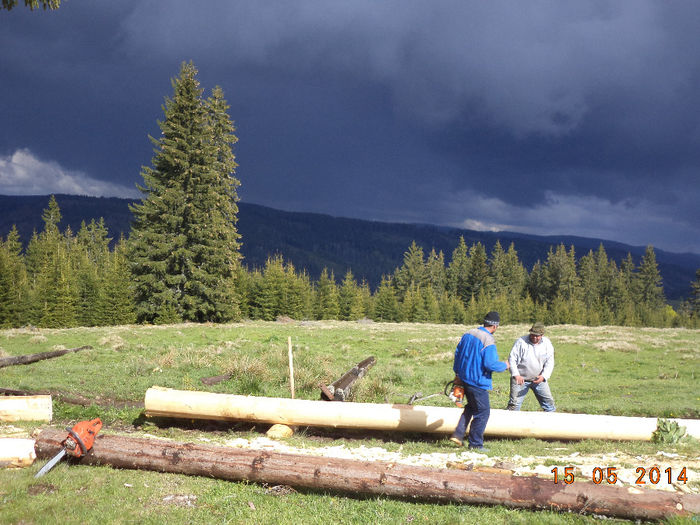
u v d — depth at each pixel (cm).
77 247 9888
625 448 661
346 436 762
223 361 1349
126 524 411
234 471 516
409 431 735
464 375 643
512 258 12581
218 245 4303
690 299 12688
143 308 4081
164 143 4234
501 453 641
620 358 1938
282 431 732
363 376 1312
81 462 552
